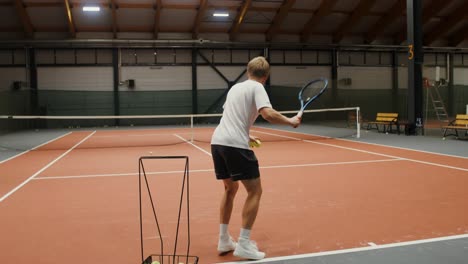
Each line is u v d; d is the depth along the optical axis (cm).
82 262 344
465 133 1456
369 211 489
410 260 337
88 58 2325
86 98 2306
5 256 359
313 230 421
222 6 2191
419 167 793
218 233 419
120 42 2284
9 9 2045
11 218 478
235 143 340
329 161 890
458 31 2673
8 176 754
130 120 2370
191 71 2444
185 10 2212
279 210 499
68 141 1467
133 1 2083
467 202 524
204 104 2445
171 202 546
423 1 2306
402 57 2755
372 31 2545
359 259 341
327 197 561
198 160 930
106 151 1142
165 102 2405
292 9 2272
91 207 525
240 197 567
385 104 2375
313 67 2603
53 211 507
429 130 1667
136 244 388
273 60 2538
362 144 1220
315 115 2381
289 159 929
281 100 2450
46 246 384
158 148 1199
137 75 2383
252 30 2448
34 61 2247
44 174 772
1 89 2225
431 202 527
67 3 1970
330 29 2530
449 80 2786
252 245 347
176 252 367
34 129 2161
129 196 584
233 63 2486
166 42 2342
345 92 2416
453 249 361
